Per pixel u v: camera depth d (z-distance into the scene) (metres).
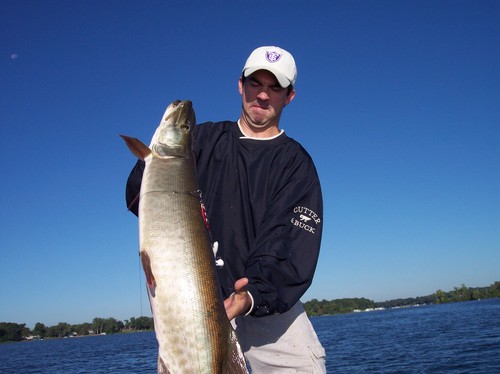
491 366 7.06
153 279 1.06
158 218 1.10
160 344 1.04
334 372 8.05
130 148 1.17
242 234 1.50
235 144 1.58
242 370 1.09
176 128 1.20
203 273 1.08
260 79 1.54
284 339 1.56
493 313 23.02
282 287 1.35
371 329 20.86
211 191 1.54
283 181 1.54
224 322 1.09
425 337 13.49
